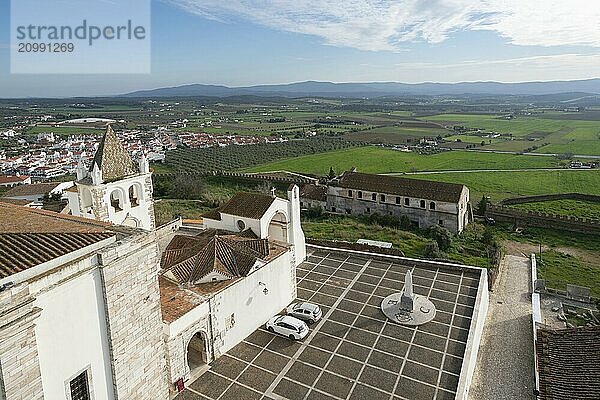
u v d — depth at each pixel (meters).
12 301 15.95
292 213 44.72
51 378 18.59
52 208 78.88
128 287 21.81
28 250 19.08
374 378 29.31
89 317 20.11
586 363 28.55
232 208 43.12
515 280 51.34
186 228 51.41
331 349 32.47
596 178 124.44
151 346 23.80
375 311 37.75
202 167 145.50
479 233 75.06
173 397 27.39
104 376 21.16
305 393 27.91
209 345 30.50
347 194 88.75
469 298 39.66
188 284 32.06
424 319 36.22
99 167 33.59
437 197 77.88
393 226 79.31
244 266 34.28
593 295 48.94
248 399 27.33
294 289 40.34
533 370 33.38
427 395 27.77
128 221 35.50
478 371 33.34
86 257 19.77
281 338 33.91
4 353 15.88
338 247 57.25
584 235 74.62
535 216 81.31
